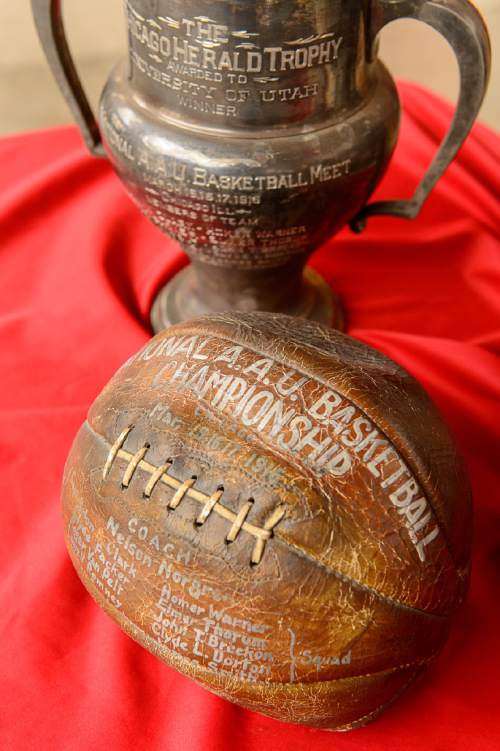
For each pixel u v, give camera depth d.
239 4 0.61
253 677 0.54
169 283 0.89
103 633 0.65
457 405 0.77
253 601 0.52
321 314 0.84
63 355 0.81
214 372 0.56
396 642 0.54
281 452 0.53
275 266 0.76
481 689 0.63
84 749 0.60
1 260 0.89
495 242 0.90
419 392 0.59
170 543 0.53
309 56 0.64
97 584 0.57
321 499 0.53
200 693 0.62
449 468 0.57
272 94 0.65
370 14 0.65
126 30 0.68
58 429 0.76
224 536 0.52
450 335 0.85
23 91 1.44
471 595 0.67
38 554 0.69
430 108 0.99
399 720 0.61
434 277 0.89
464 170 0.94
